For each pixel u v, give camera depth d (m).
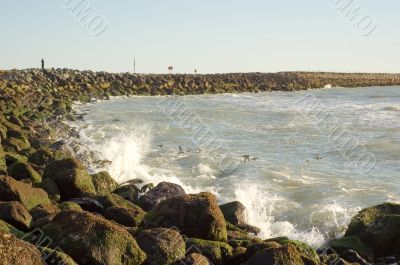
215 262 8.02
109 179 12.59
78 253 7.15
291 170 15.74
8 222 8.27
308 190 13.45
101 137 21.67
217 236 8.82
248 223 10.64
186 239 8.30
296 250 7.70
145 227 8.95
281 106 36.50
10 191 9.50
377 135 22.47
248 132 23.98
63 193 11.42
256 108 35.06
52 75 46.94
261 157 17.84
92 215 7.62
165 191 11.66
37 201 9.91
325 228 10.72
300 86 59.94
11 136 17.95
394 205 10.29
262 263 7.50
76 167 11.68
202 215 8.83
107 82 47.25
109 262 7.16
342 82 68.88
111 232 7.38
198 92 49.81
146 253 7.65
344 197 12.86
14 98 28.48
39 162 14.26
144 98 43.25
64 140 18.20
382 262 9.28
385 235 9.48
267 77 63.44
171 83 50.56
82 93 42.34
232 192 13.27
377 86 69.75
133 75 52.81
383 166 16.53
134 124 26.25
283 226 10.74
